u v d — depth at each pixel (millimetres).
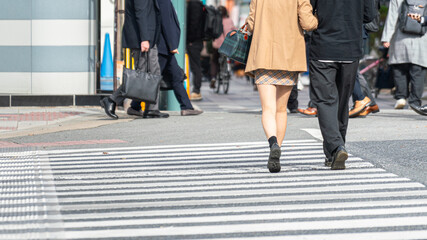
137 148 15320
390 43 23703
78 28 25484
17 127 19500
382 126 18328
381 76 32500
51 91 25656
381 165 12633
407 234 8195
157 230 8414
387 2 41188
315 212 9258
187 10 31250
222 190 10727
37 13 25516
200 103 29688
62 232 8266
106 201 10031
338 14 12023
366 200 9938
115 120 20672
